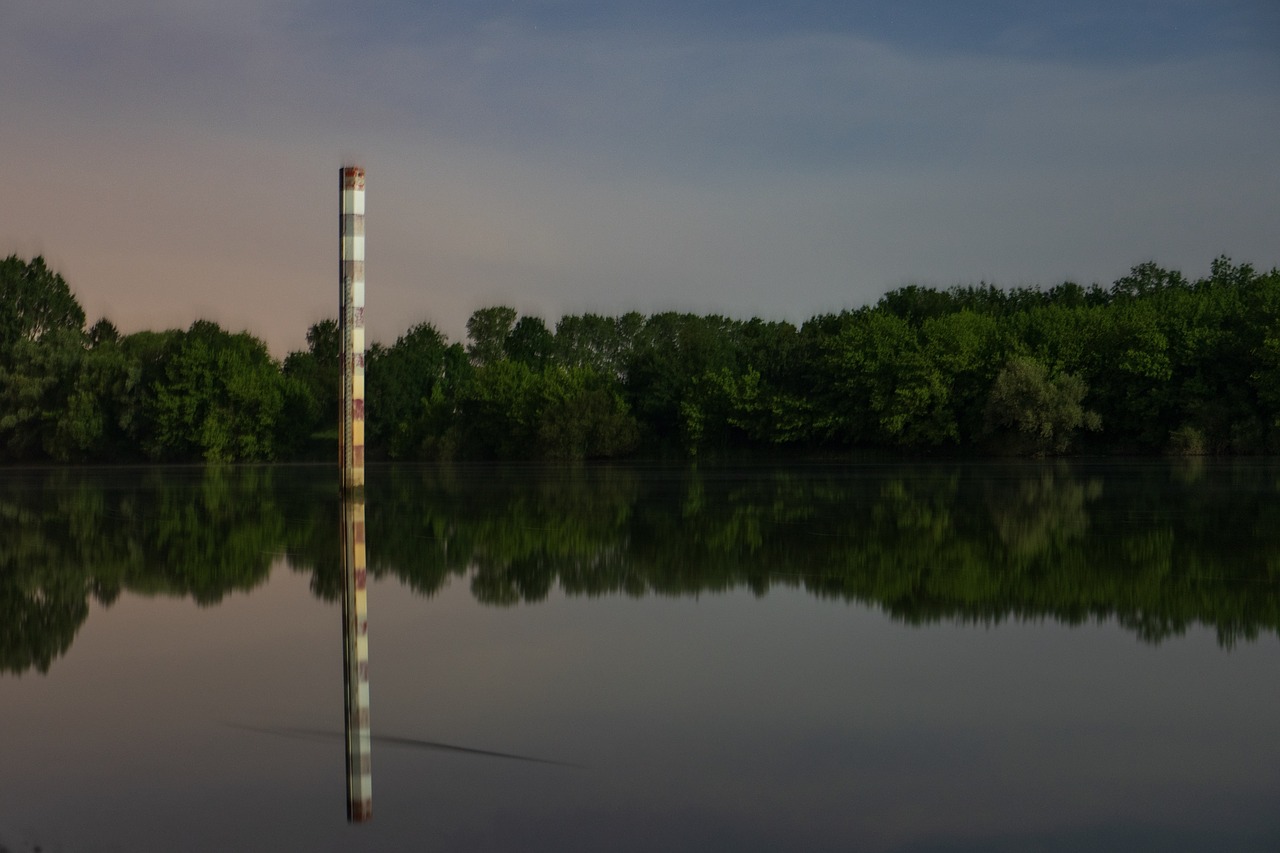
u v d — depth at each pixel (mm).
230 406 102250
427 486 49656
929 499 35781
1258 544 20969
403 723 8773
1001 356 87312
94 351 108125
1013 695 9523
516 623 13273
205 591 16125
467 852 6145
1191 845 6199
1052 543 21562
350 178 39906
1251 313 79875
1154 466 60812
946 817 6645
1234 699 9328
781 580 16797
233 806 6965
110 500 40094
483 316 173125
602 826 6520
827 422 93688
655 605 14508
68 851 6250
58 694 9883
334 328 144625
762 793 7074
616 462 94562
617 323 176875
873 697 9500
